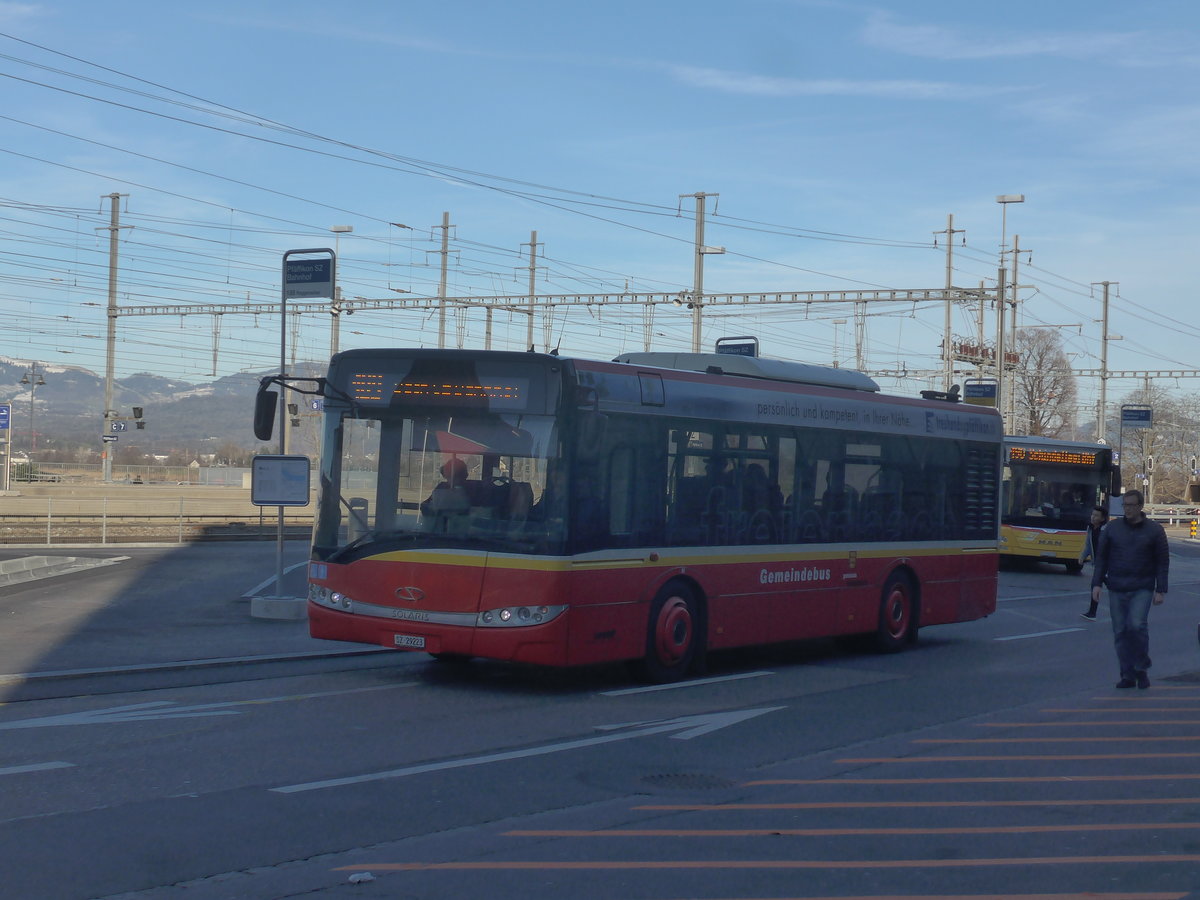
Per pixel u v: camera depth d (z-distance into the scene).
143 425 54.56
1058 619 20.55
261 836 6.62
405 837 6.70
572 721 10.28
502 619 11.06
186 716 10.02
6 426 38.41
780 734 9.98
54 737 9.12
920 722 10.66
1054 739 9.93
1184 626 20.22
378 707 10.67
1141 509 12.84
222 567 23.97
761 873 6.21
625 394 11.78
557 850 6.53
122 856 6.18
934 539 16.20
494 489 11.28
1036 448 32.81
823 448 14.32
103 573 22.34
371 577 11.57
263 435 11.91
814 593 14.11
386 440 11.73
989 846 6.80
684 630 12.45
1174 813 7.59
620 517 11.66
